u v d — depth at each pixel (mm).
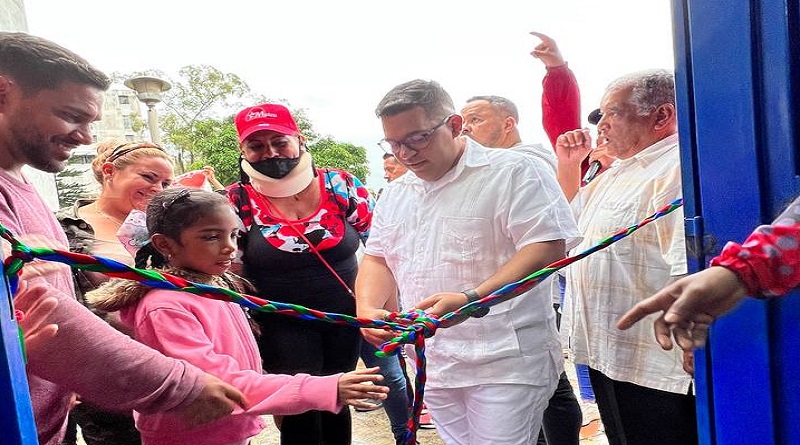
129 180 2076
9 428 633
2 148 1142
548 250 1430
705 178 891
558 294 3057
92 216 2086
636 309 716
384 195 1817
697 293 655
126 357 995
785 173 798
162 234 1434
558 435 2064
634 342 1594
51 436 1146
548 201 1476
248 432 1447
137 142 2193
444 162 1528
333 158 14367
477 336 1534
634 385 1619
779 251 647
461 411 1651
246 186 2109
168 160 2184
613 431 1731
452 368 1579
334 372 2189
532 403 1548
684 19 912
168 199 1446
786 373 824
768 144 814
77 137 1188
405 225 1694
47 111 1116
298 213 2096
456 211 1545
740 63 828
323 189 2150
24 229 1115
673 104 1659
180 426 1338
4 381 630
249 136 1973
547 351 1610
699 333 677
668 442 1567
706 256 904
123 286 1410
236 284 1653
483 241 1528
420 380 974
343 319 908
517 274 1385
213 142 12570
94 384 964
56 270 1085
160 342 1298
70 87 1130
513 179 1502
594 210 1810
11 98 1100
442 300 1296
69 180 14805
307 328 2059
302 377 1253
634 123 1702
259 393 1232
